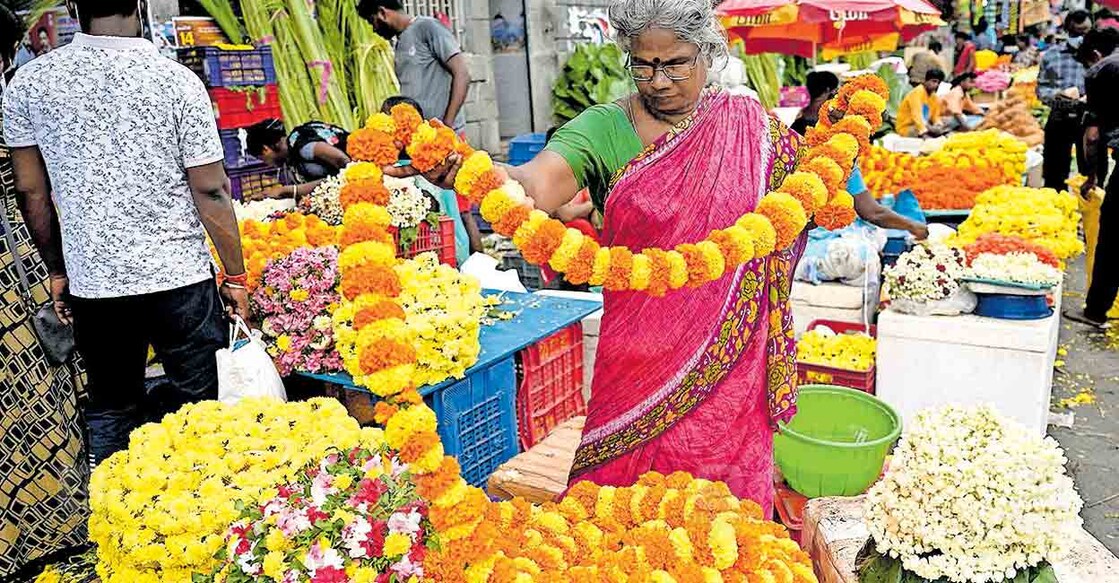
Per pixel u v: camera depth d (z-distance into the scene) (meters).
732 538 1.52
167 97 2.45
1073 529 1.70
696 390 2.02
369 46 5.87
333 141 4.39
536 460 2.87
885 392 3.42
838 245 3.93
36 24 3.77
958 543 1.68
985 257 3.38
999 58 14.37
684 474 1.81
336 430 2.08
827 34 7.19
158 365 3.41
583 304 3.46
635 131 1.94
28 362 2.79
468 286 3.03
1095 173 5.48
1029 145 8.20
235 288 2.79
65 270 2.73
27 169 2.52
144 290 2.51
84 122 2.38
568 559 1.58
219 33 5.05
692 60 1.79
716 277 1.65
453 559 1.46
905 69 11.19
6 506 2.77
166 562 1.79
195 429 2.04
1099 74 5.19
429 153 1.55
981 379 3.24
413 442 1.41
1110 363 4.79
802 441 2.73
